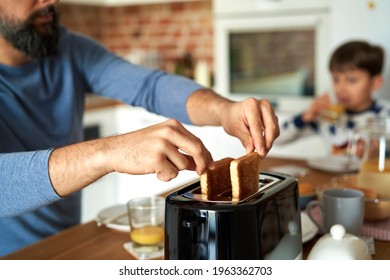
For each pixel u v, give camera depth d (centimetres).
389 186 123
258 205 72
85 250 103
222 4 291
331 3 249
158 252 101
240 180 75
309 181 144
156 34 364
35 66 127
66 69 135
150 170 73
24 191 79
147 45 370
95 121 308
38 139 127
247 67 292
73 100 137
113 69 139
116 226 114
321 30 260
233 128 103
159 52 364
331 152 207
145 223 102
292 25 268
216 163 79
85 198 304
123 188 326
